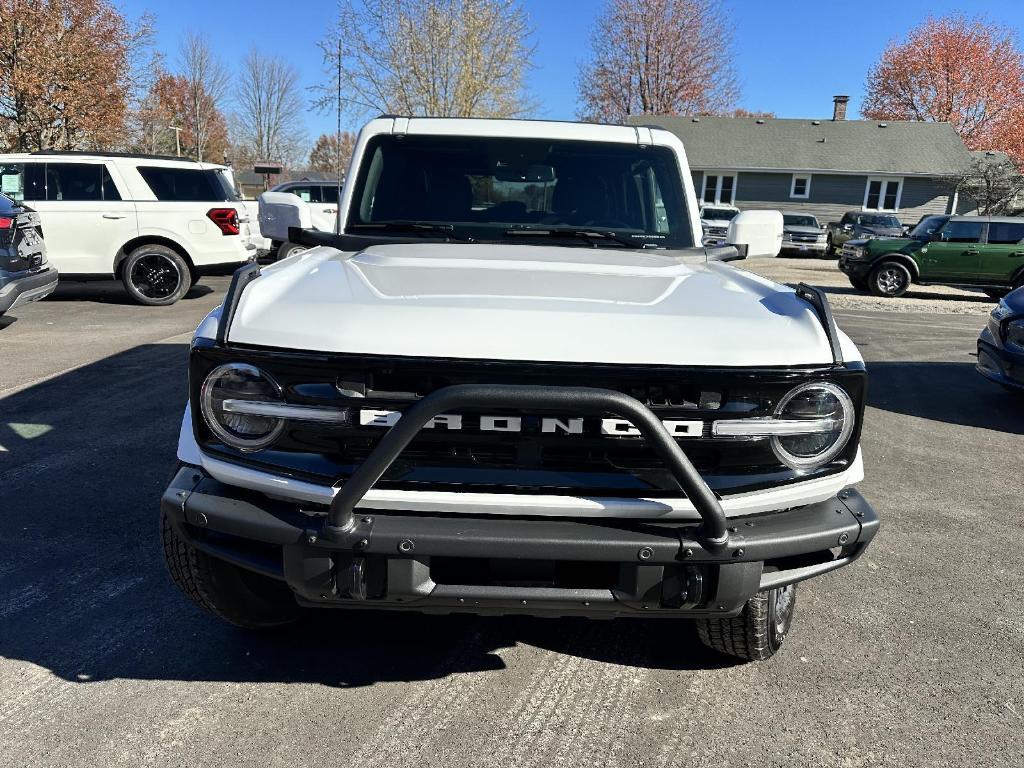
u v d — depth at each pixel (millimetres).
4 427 5230
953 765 2344
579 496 2068
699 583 2055
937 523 4230
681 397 2033
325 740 2367
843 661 2865
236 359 2078
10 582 3248
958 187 33156
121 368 6922
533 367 1983
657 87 47625
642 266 2828
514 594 2076
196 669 2701
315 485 2062
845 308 13844
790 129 36562
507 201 3521
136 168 10453
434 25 21797
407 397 2025
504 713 2520
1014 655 2943
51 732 2365
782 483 2135
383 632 2973
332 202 16750
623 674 2746
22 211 7754
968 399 7230
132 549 3566
